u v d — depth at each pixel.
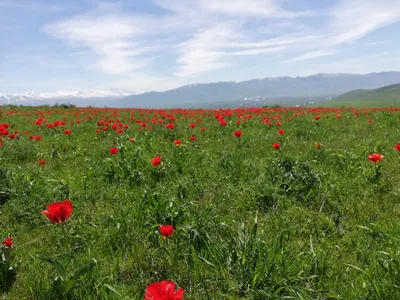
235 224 4.67
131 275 3.72
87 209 5.44
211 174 7.13
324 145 9.78
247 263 3.51
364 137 10.95
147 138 10.86
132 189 6.34
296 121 16.25
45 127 15.55
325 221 4.90
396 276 3.15
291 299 3.09
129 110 27.28
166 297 1.93
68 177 7.11
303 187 5.98
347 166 7.26
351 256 3.88
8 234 4.69
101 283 3.33
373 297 2.95
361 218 4.97
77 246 4.13
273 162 6.85
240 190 6.16
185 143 10.92
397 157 7.98
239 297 3.33
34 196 5.72
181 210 4.73
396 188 6.03
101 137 12.45
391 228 4.47
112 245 4.31
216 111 21.03
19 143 10.29
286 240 4.26
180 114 22.11
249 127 14.65
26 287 3.46
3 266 3.59
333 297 3.12
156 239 4.36
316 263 3.59
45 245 4.41
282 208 5.42
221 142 11.08
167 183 6.66
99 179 6.95
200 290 3.36
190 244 3.94
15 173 6.65
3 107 32.41
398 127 13.24
